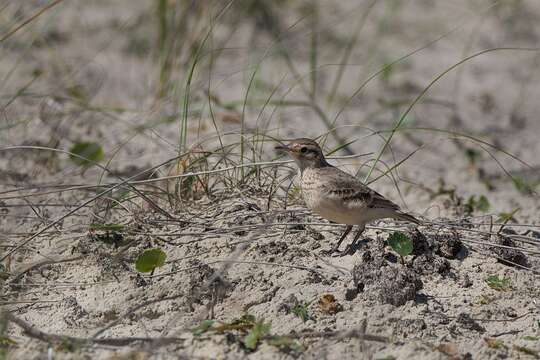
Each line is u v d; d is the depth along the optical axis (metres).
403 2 24.75
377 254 10.86
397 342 9.41
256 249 11.08
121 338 9.35
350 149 16.66
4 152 14.91
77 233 11.79
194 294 10.08
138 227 11.68
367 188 10.91
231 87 18.97
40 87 17.92
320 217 12.08
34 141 15.32
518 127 19.06
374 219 10.95
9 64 19.16
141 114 16.77
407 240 10.68
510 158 17.41
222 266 10.62
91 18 22.34
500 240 11.59
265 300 10.14
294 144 11.47
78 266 11.02
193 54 17.98
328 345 9.24
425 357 9.09
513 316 10.12
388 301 10.08
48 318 10.01
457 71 21.72
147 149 15.45
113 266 10.86
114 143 15.74
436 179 15.84
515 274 10.91
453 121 18.98
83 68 19.56
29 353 9.02
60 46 20.59
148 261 10.41
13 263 11.11
